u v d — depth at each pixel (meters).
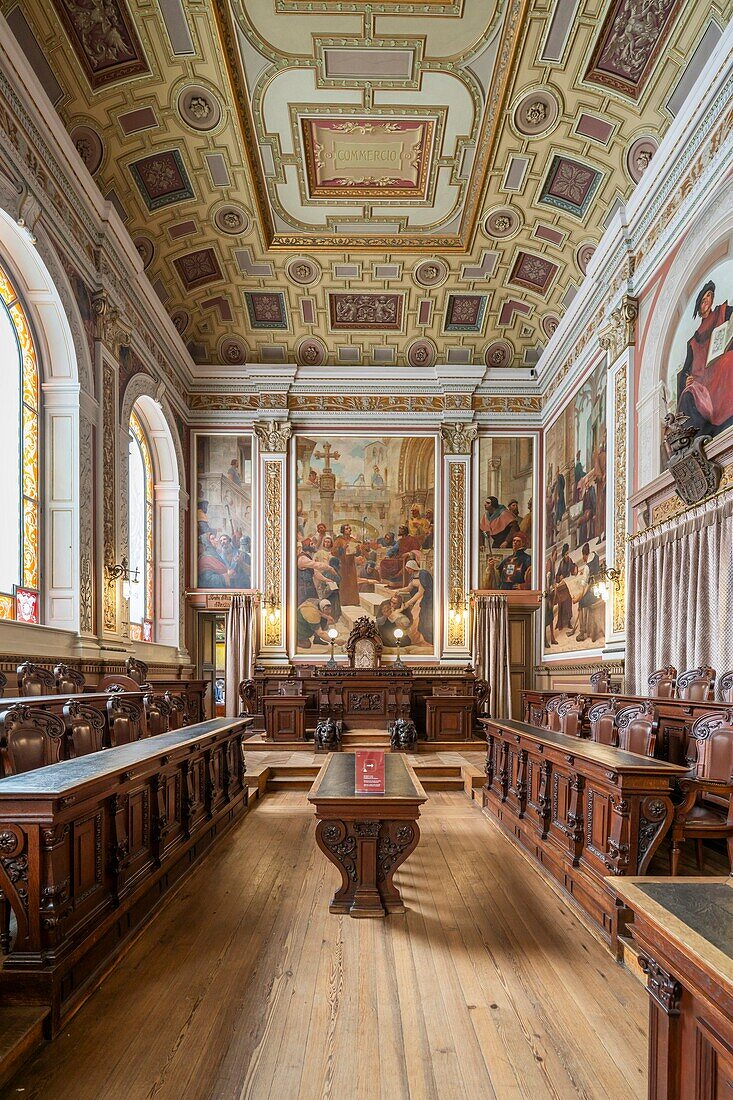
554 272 13.89
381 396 16.64
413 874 5.89
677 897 2.14
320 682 13.98
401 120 10.58
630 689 10.02
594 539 12.58
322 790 5.36
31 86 7.88
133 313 12.16
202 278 14.52
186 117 10.40
